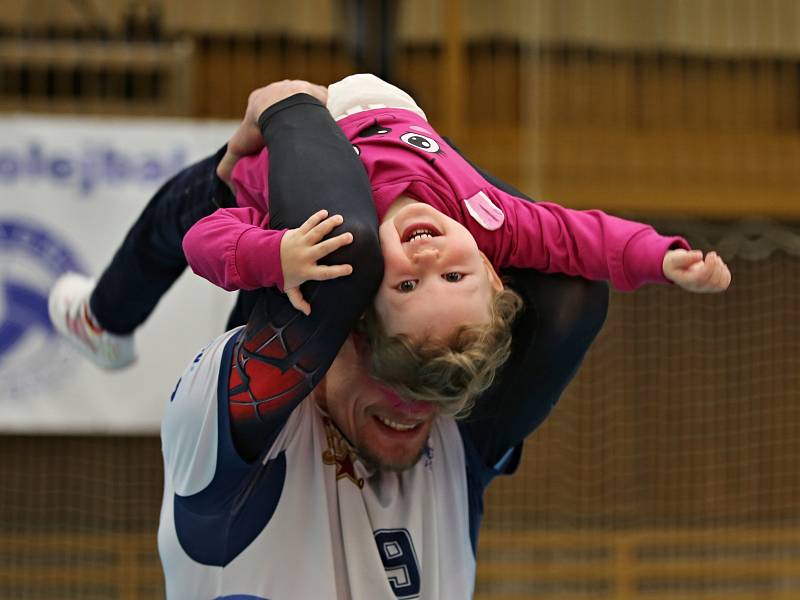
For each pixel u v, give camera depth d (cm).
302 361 224
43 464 814
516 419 269
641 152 858
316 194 218
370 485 256
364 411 245
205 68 829
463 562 267
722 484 885
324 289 214
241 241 215
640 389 884
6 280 652
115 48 750
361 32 660
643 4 873
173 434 246
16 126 655
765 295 901
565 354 259
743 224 902
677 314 892
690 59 877
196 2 827
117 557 777
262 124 247
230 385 233
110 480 817
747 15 886
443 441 268
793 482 889
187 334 647
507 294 228
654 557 848
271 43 834
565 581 812
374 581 249
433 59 841
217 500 245
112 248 657
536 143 811
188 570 255
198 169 294
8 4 794
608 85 865
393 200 231
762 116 884
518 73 854
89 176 657
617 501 869
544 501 862
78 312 341
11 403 649
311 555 247
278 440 249
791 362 901
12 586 771
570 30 862
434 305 210
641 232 242
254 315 232
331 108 269
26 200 655
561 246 247
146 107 758
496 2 854
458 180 243
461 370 208
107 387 649
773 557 854
